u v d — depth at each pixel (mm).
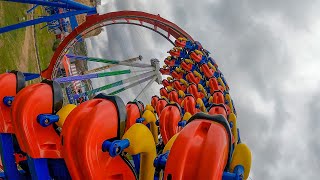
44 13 28484
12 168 3424
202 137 2162
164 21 14266
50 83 3207
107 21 13609
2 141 3418
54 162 3086
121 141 2514
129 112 4113
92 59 18500
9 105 3428
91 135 2451
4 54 15352
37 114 2986
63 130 2582
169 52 12766
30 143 2902
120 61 19188
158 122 4941
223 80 12398
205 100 10203
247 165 2275
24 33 21141
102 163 2529
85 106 2678
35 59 23453
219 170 1961
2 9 16844
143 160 2852
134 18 13852
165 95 11266
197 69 12039
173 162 2053
